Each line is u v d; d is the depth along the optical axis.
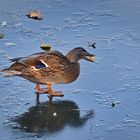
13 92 13.69
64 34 16.25
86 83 14.03
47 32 16.34
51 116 12.88
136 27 16.55
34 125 12.55
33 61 13.43
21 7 17.70
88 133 12.29
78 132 12.32
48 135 12.21
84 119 12.77
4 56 15.06
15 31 16.39
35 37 16.08
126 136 12.16
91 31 16.41
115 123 12.61
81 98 13.51
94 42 15.79
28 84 14.03
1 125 12.51
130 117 12.79
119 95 13.55
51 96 13.59
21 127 12.45
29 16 17.16
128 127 12.45
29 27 16.62
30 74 13.43
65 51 15.28
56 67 13.41
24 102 13.35
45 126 12.53
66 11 17.45
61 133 12.29
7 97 13.51
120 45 15.63
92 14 17.28
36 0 18.09
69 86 13.95
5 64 14.67
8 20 17.02
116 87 13.85
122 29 16.47
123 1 17.94
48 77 13.47
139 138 12.09
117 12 17.36
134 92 13.64
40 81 13.54
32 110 13.07
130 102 13.30
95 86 13.91
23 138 12.08
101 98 13.47
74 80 13.70
